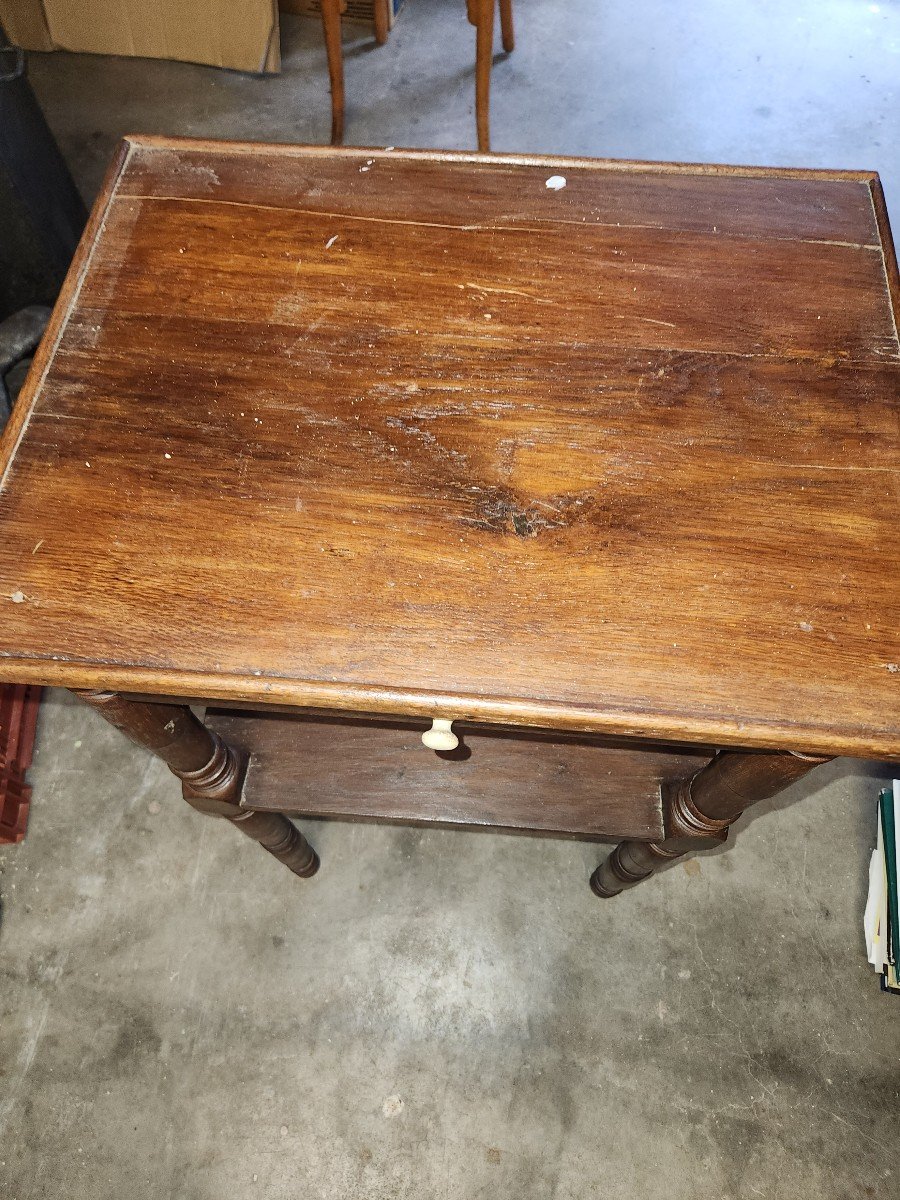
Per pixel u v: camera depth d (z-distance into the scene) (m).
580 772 1.37
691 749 1.39
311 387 1.07
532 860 1.81
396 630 0.92
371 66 2.99
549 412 1.06
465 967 1.71
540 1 3.20
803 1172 1.54
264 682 0.88
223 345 1.10
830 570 0.96
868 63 3.08
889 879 1.69
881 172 2.82
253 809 1.35
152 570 0.95
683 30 3.14
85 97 2.91
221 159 1.27
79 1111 1.58
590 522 0.98
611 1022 1.66
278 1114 1.58
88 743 1.90
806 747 0.88
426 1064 1.62
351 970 1.70
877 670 0.90
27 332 2.04
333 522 0.98
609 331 1.12
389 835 1.83
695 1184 1.53
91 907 1.75
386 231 1.20
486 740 1.40
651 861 1.43
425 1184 1.53
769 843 1.82
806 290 1.17
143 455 1.02
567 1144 1.56
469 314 1.13
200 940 1.72
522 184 1.26
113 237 1.19
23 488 0.99
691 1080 1.61
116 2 2.87
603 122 2.89
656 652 0.91
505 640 0.91
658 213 1.23
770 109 2.95
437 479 1.01
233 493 0.99
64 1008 1.66
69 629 0.91
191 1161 1.54
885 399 1.08
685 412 1.06
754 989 1.69
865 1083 1.61
